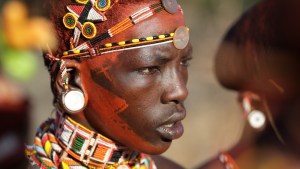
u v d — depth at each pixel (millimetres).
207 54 14625
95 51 4164
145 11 4102
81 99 4223
